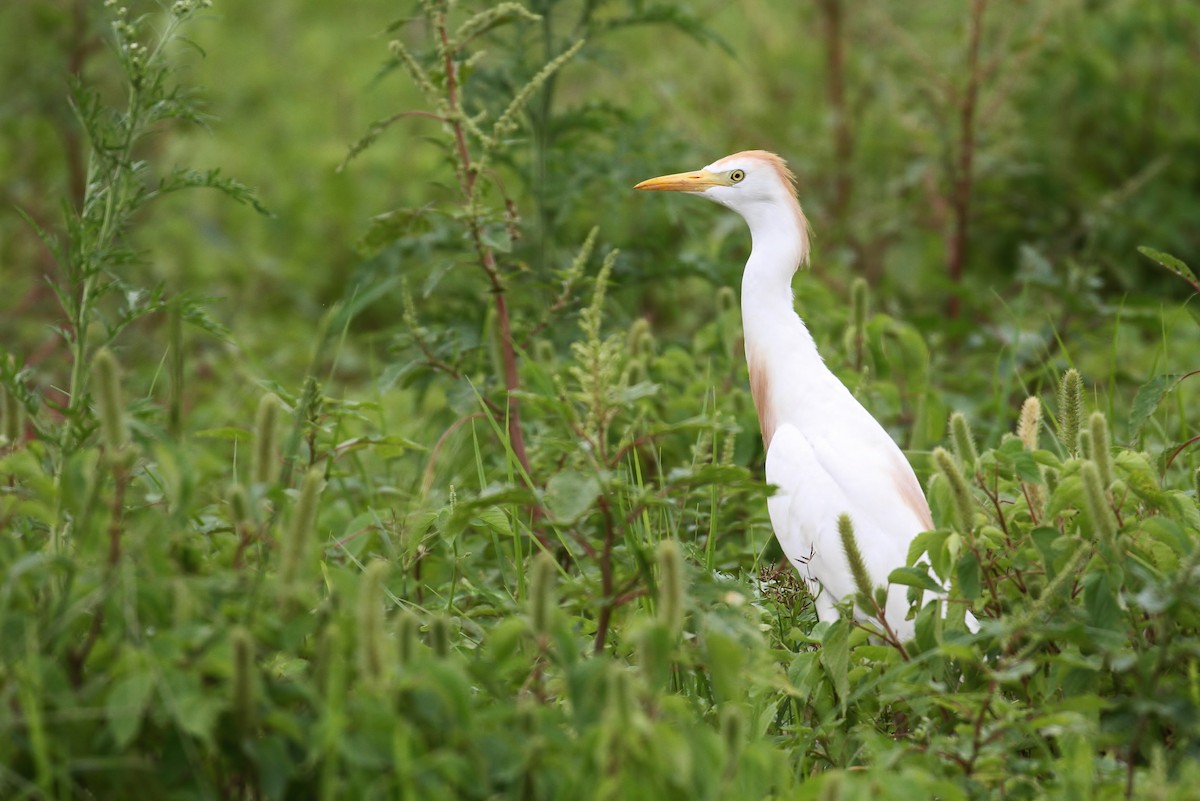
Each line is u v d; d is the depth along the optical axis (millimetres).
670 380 12445
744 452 11406
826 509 9523
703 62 20781
